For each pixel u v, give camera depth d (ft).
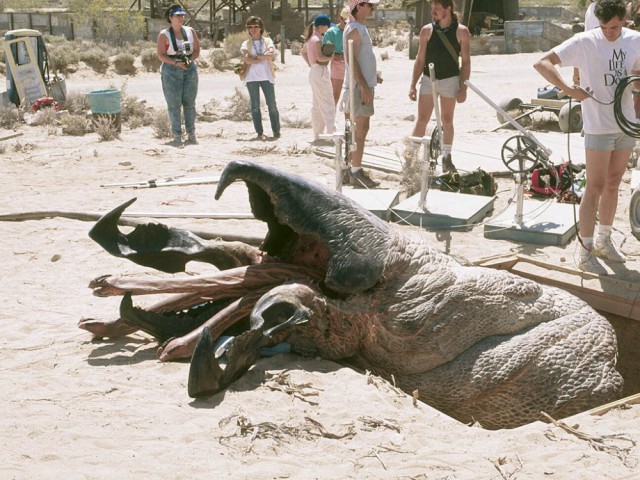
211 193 32.78
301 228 17.16
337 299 17.39
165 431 13.89
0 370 16.62
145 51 98.63
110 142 46.60
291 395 15.21
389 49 121.70
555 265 22.27
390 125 52.21
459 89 32.24
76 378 16.14
